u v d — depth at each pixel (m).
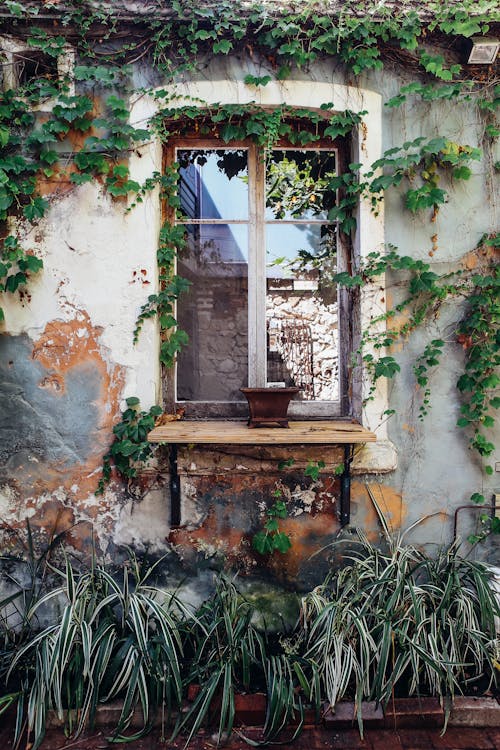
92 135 3.09
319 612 2.80
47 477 3.14
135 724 2.55
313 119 3.13
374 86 3.13
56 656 2.49
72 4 2.96
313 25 3.04
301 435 2.84
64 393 3.13
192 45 3.00
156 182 3.10
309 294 3.38
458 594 2.80
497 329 3.12
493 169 3.19
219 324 3.37
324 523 3.18
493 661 2.62
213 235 3.37
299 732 2.44
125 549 3.14
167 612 2.88
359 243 3.18
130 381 3.12
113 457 3.12
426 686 2.69
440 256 3.17
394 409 3.17
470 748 2.44
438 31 3.11
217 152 3.35
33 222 3.09
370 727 2.55
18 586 3.12
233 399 3.36
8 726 2.52
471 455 3.20
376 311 3.13
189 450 3.12
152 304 3.11
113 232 3.10
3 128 2.94
